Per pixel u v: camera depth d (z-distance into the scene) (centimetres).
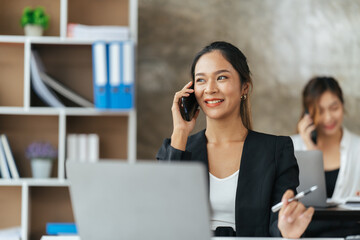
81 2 401
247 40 444
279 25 447
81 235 123
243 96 204
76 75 396
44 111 375
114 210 119
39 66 388
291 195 147
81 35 377
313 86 422
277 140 192
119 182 117
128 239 120
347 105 450
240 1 444
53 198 396
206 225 114
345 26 451
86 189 120
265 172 185
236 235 180
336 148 412
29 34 379
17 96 396
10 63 396
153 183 115
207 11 441
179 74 436
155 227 117
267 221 180
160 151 198
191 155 195
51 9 399
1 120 393
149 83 434
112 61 365
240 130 199
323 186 269
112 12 403
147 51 435
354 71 451
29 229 386
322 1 451
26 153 392
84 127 398
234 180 189
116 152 399
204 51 201
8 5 396
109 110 369
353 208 259
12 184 370
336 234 310
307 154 271
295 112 446
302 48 448
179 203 115
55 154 382
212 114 196
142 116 432
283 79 446
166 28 437
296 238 146
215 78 196
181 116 200
